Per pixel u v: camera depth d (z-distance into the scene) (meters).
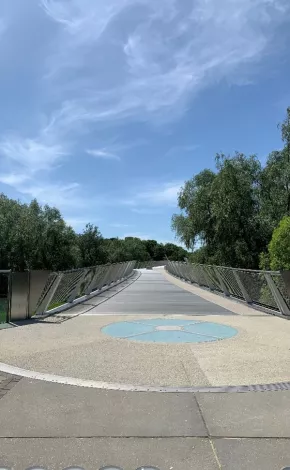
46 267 39.41
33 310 9.95
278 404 4.27
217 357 6.19
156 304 13.65
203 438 3.49
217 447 3.33
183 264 29.48
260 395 4.54
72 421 3.82
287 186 20.09
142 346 6.91
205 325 9.09
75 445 3.36
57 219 41.53
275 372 5.40
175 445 3.36
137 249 82.75
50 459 3.13
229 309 12.21
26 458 3.15
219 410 4.11
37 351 6.51
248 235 22.34
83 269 13.40
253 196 22.91
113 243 65.31
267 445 3.37
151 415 3.98
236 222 22.52
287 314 10.29
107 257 53.34
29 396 4.49
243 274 12.88
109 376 5.21
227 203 22.20
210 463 3.08
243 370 5.50
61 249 41.25
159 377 5.18
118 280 27.59
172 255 108.19
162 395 4.54
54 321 9.56
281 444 3.38
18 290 9.48
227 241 23.03
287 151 19.91
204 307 12.74
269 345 7.01
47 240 39.75
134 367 5.63
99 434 3.56
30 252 35.81
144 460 3.13
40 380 5.04
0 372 5.36
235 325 9.09
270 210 21.34
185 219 30.73
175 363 5.85
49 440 3.45
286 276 9.58
